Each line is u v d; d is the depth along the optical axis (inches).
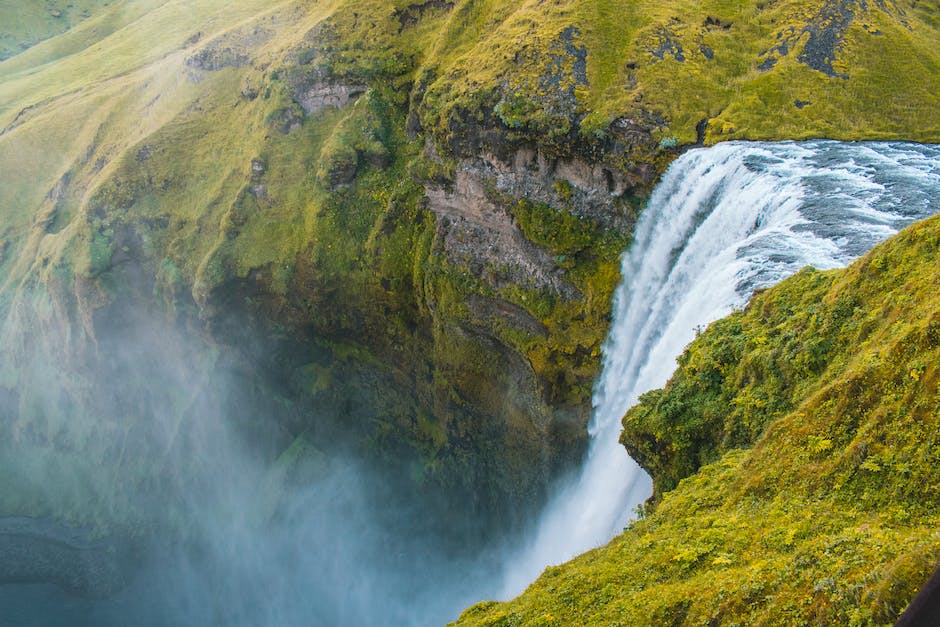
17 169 3636.8
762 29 2213.3
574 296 2116.1
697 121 1982.0
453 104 2261.3
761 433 998.4
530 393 2214.6
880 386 808.9
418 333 2549.2
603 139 2006.6
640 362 1856.5
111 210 2999.5
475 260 2308.1
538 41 2222.0
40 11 6102.4
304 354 2785.4
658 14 2252.7
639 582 866.8
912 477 721.6
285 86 2864.2
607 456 1884.8
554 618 888.9
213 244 2815.0
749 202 1617.9
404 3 2802.7
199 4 4456.2
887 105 1936.5
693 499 951.0
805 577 695.1
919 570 593.3
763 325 1134.4
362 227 2623.0
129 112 3511.3
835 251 1268.5
